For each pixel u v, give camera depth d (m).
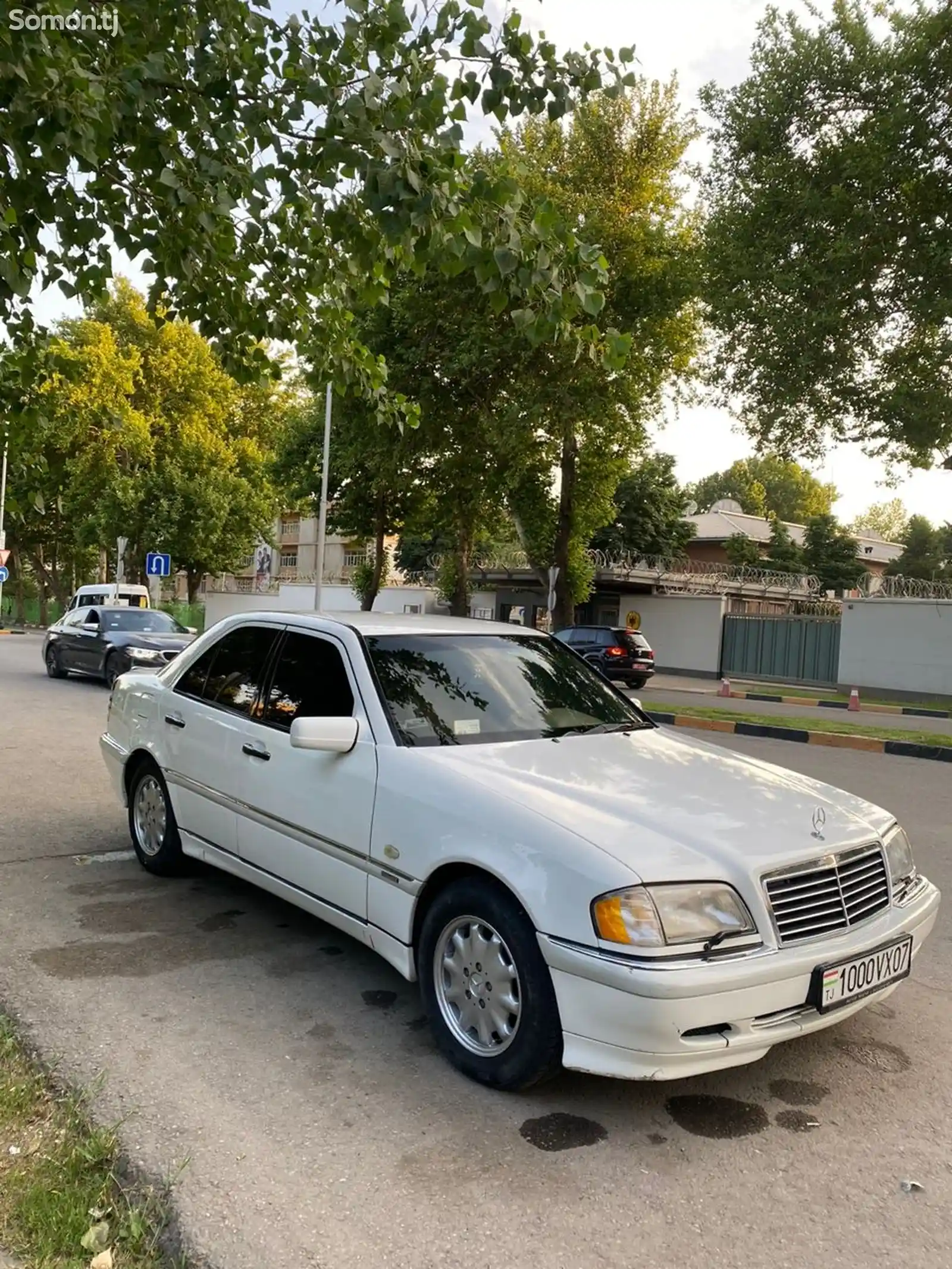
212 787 4.93
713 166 16.83
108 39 4.52
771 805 3.63
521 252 4.62
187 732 5.21
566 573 25.53
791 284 14.91
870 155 14.43
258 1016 3.89
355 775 3.96
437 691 4.28
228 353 6.49
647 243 21.06
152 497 38.47
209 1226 2.54
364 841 3.86
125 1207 2.62
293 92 4.70
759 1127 3.19
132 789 5.90
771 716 17.17
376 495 28.59
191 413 40.19
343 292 6.40
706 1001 2.93
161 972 4.31
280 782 4.39
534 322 4.85
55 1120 3.06
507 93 4.45
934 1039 3.91
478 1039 3.40
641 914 2.96
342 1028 3.80
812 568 46.22
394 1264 2.44
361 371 6.78
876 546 60.06
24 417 7.00
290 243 6.03
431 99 4.27
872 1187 2.87
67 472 37.31
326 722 3.94
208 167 4.52
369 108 4.16
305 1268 2.41
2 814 7.21
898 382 15.28
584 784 3.63
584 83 4.52
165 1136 2.97
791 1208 2.76
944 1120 3.27
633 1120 3.19
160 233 5.46
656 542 41.06
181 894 5.42
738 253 15.91
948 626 24.67
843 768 11.69
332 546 54.41
